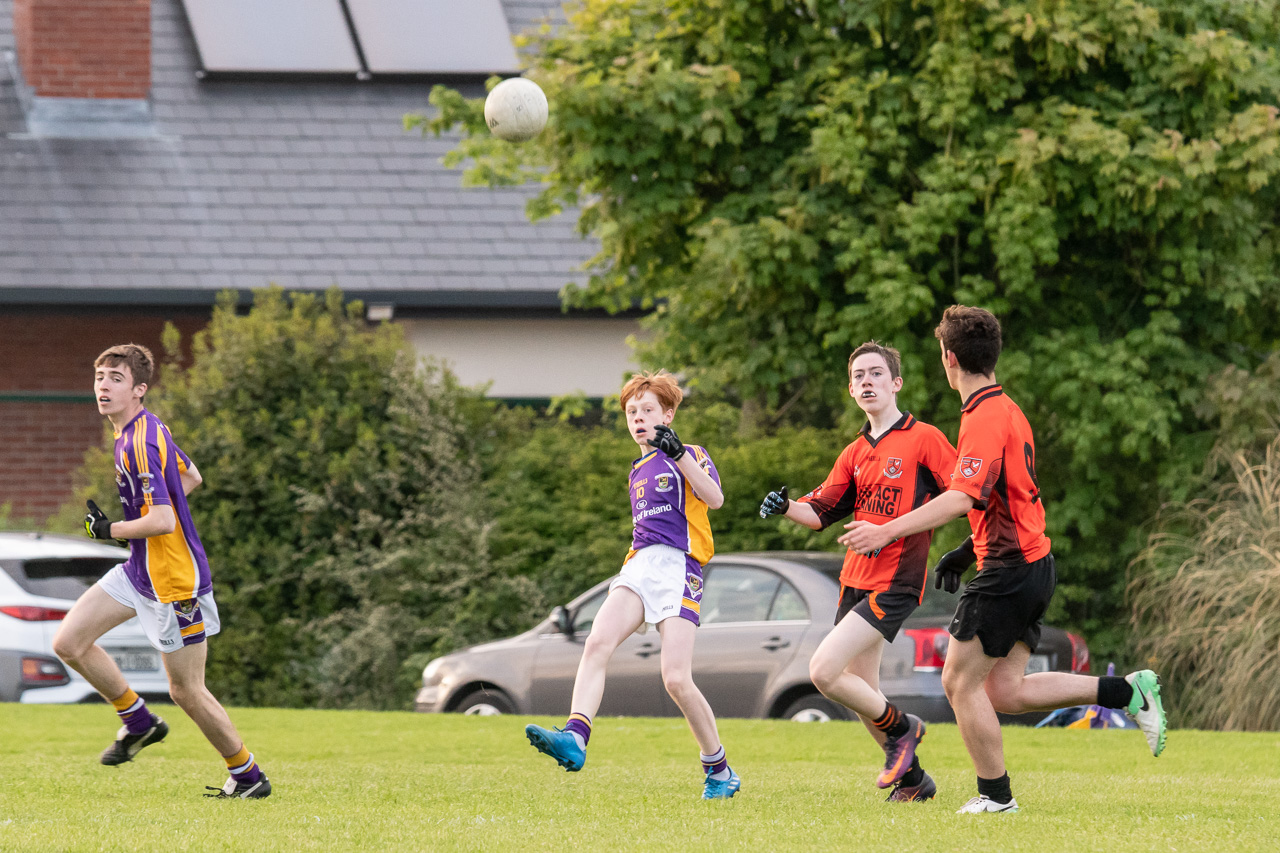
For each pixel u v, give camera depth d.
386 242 78.94
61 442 77.44
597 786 26.14
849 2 53.69
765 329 55.88
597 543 60.50
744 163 54.94
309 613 62.69
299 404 64.31
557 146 53.06
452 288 77.25
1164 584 51.47
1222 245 53.41
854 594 24.14
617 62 50.91
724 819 20.94
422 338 80.00
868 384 24.11
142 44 83.38
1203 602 49.16
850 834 19.17
